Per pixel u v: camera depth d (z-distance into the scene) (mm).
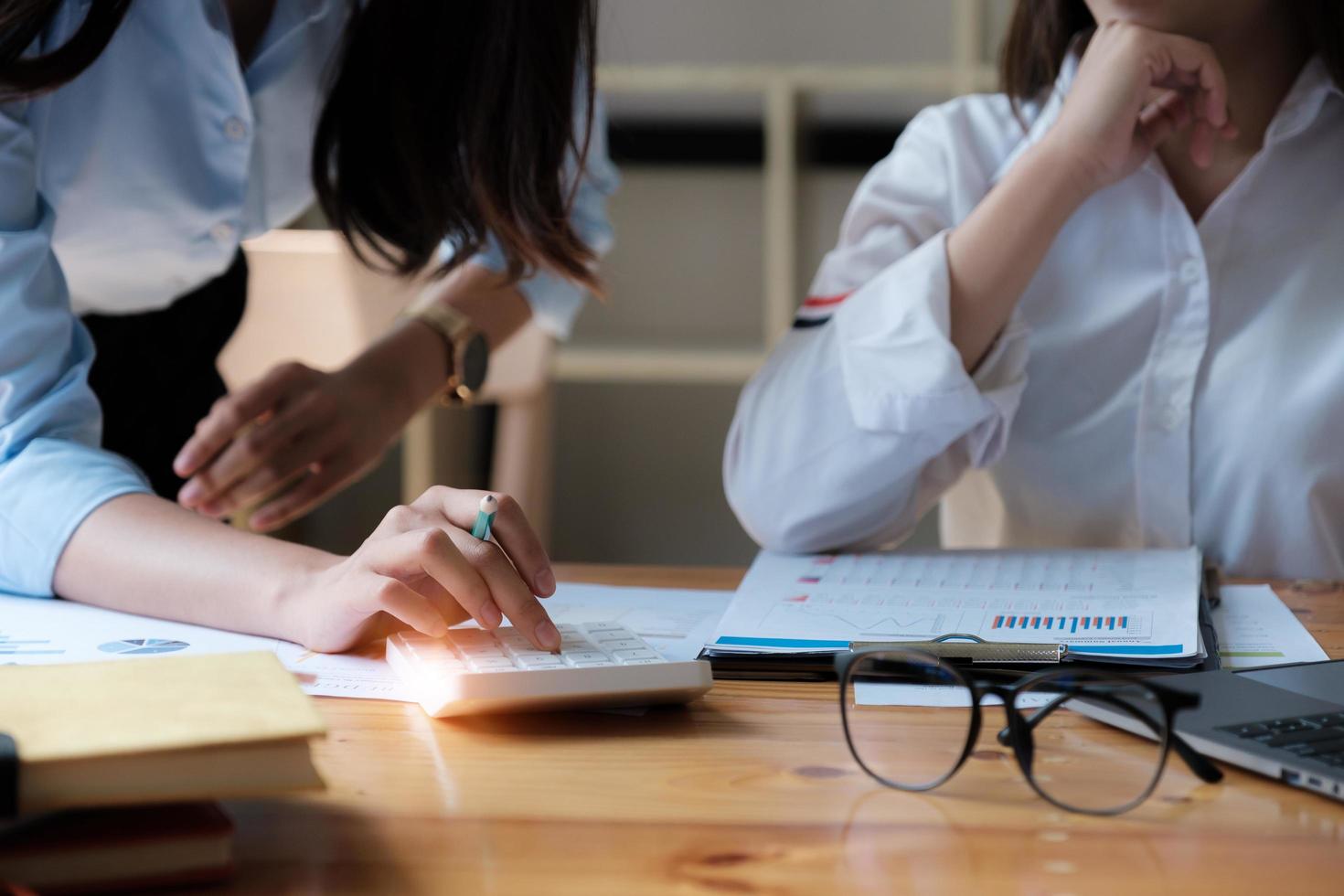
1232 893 474
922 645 757
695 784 584
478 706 667
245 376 2100
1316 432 1113
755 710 695
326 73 1140
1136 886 479
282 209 1281
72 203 1096
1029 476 1198
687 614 912
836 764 610
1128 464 1164
